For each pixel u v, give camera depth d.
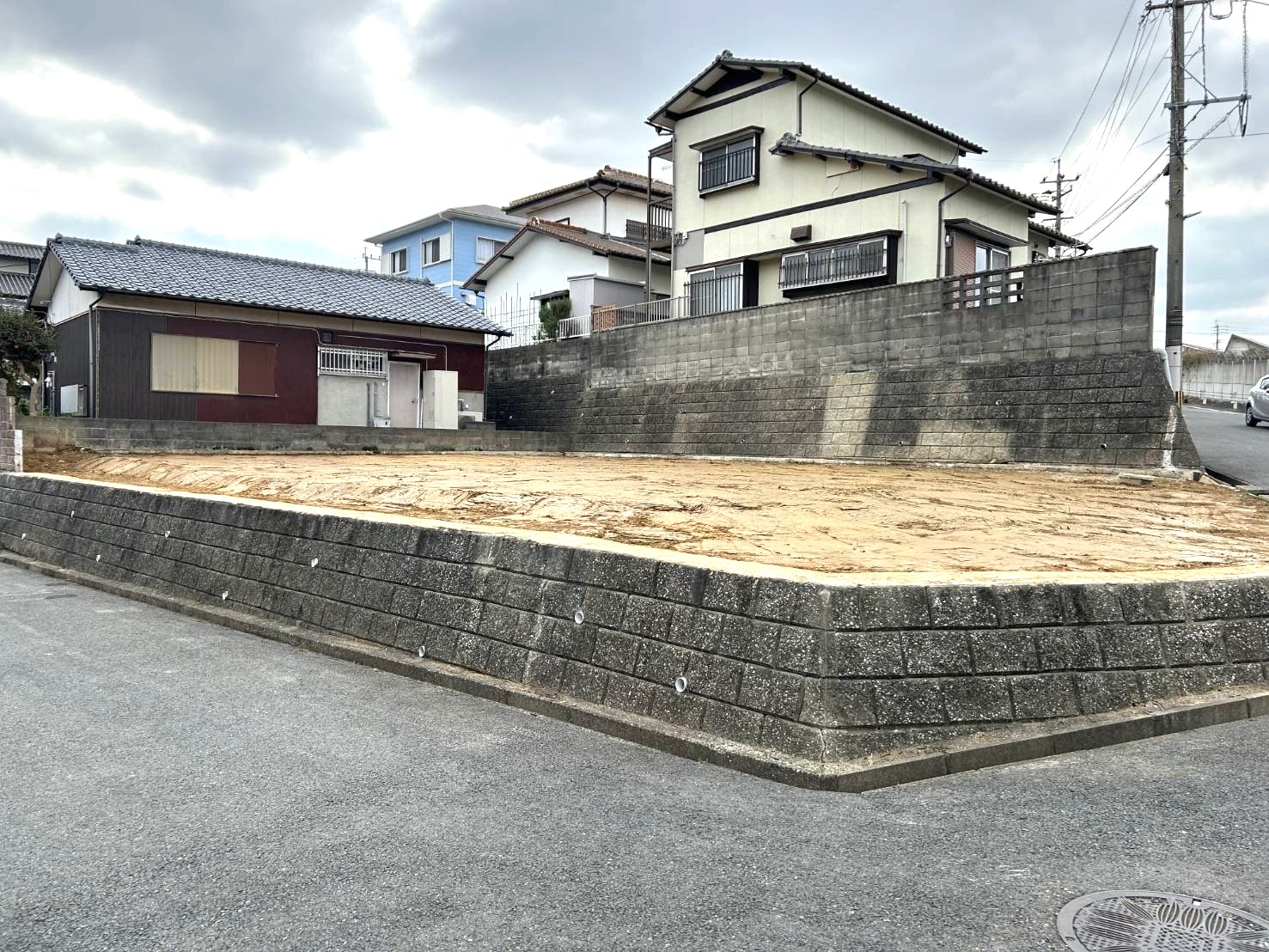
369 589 5.52
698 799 3.16
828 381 16.70
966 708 3.57
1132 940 2.20
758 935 2.23
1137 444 12.35
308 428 17.77
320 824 2.95
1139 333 12.75
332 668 5.13
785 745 3.41
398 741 3.83
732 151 22.22
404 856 2.70
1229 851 2.73
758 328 18.09
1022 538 6.88
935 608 3.63
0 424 12.41
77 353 17.95
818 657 3.44
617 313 24.50
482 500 9.25
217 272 19.45
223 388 18.39
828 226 20.44
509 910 2.36
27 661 5.32
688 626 3.88
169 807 3.10
